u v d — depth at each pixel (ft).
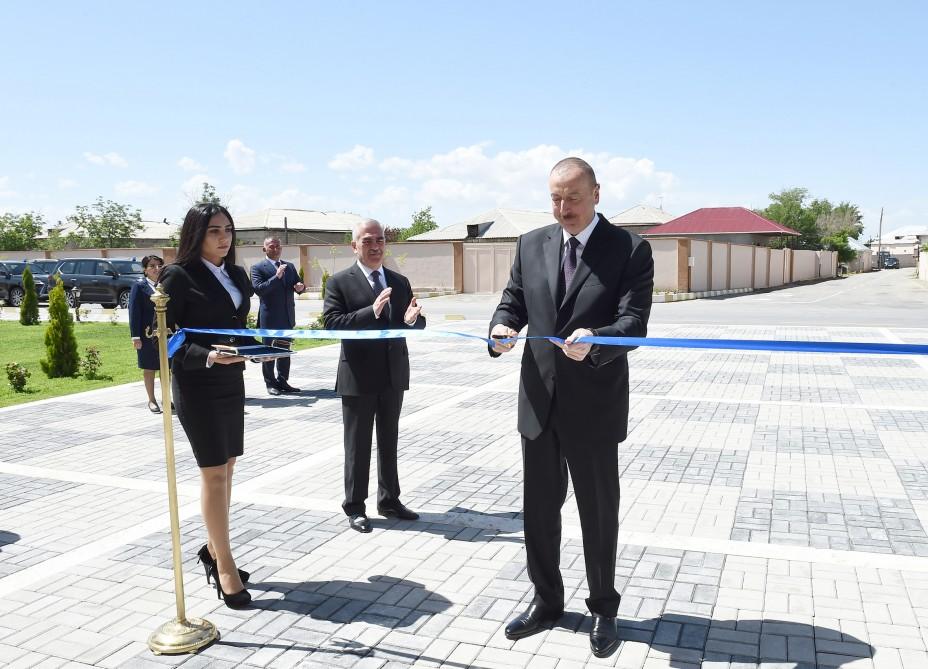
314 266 108.47
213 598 12.42
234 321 12.18
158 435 24.43
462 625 11.44
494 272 99.81
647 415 26.27
